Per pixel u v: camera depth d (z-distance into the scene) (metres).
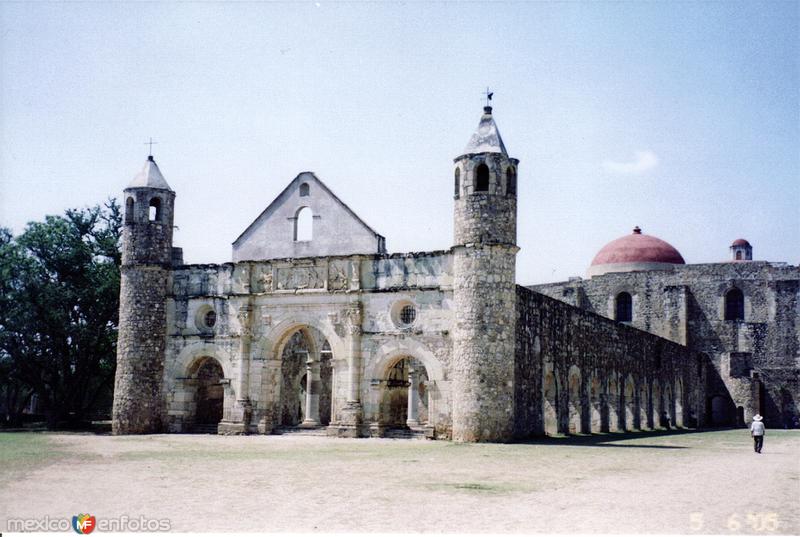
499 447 33.22
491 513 16.00
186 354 43.12
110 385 59.62
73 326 49.25
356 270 40.03
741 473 24.14
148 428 42.53
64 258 49.97
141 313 43.03
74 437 38.72
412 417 46.97
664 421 64.62
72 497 17.70
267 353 41.69
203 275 43.47
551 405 43.97
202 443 34.56
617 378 54.75
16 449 30.11
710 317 75.88
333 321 40.22
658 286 77.44
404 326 38.97
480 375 36.06
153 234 43.56
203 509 16.25
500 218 36.97
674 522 15.29
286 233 42.81
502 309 36.59
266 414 41.34
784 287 73.81
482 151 37.38
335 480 20.94
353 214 41.56
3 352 50.06
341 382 39.78
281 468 23.83
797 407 69.94
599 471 23.83
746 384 71.44
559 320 45.00
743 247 82.88
